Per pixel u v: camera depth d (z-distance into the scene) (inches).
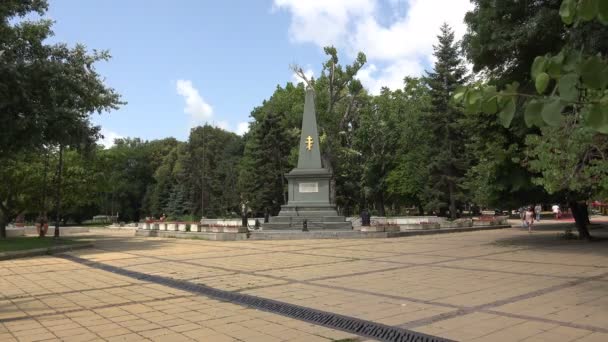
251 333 277.4
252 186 2049.7
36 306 361.7
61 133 870.4
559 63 87.4
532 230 1267.2
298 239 1035.9
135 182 3294.8
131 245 951.6
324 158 1846.7
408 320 297.4
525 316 303.7
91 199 1630.2
